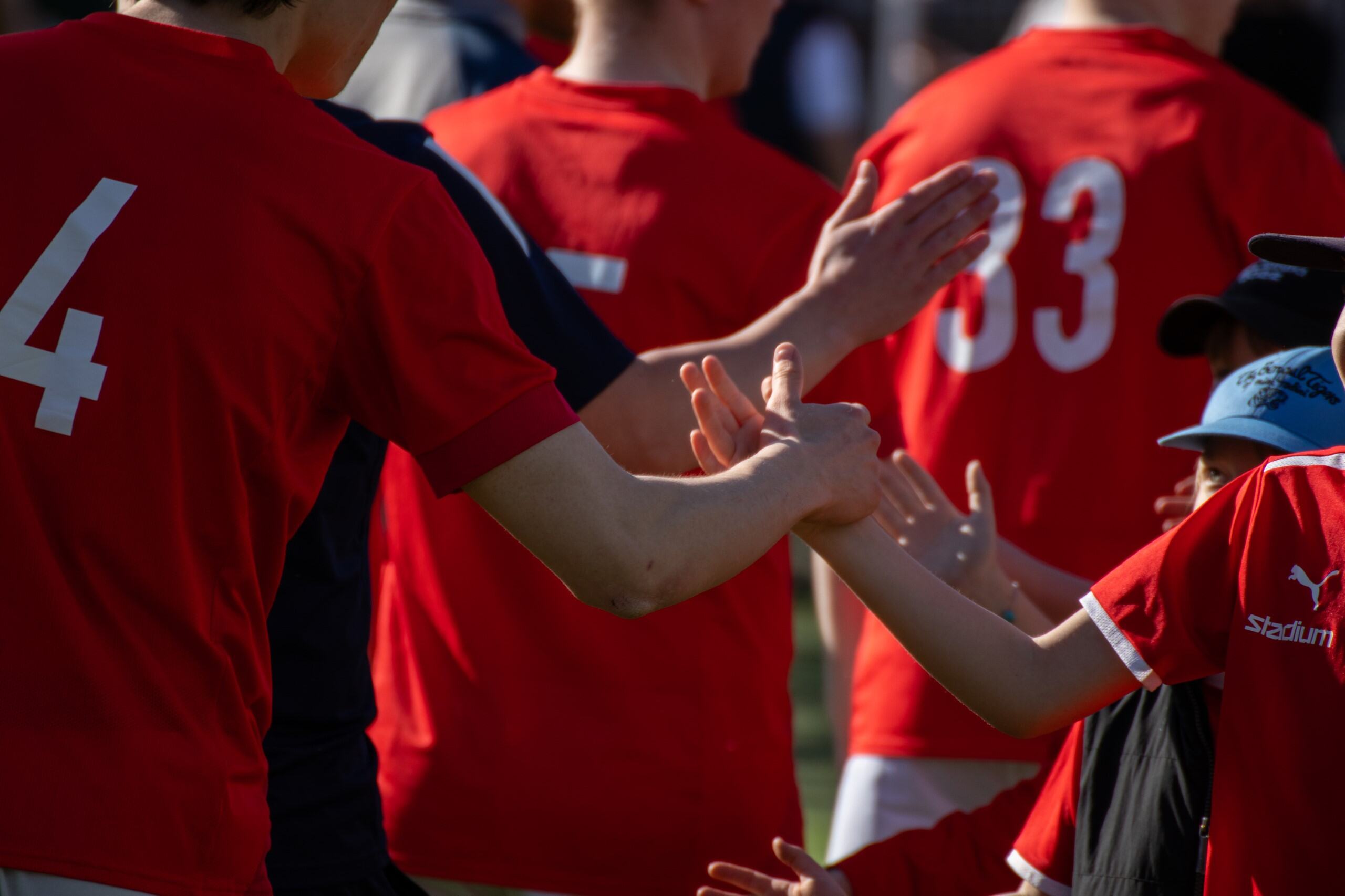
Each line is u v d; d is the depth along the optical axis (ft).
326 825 23.56
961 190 27.96
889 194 39.55
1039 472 36.65
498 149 34.01
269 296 18.38
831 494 22.17
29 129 18.84
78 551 17.84
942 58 108.68
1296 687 18.69
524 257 26.48
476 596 32.09
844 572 22.75
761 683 32.24
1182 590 20.17
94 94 19.03
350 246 18.78
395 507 33.42
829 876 27.84
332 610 23.44
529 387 19.47
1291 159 36.11
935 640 21.89
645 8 34.22
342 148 19.40
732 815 31.50
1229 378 23.95
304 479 19.49
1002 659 21.38
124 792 17.61
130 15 19.95
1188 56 37.63
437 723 32.19
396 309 19.03
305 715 23.34
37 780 17.35
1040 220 37.14
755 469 21.54
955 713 36.40
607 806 31.04
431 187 19.75
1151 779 21.63
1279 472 19.71
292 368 18.67
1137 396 36.29
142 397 18.01
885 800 37.14
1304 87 77.82
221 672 18.53
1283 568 19.17
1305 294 27.53
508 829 31.40
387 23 49.90
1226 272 36.45
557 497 19.35
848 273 27.45
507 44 50.19
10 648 17.58
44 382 17.98
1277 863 18.63
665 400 26.50
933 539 28.76
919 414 38.40
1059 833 23.94
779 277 32.58
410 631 33.04
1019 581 31.86
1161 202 36.19
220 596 18.58
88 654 17.71
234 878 18.60
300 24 20.66
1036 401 36.91
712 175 32.83
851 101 102.83
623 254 32.53
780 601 32.94
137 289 18.12
